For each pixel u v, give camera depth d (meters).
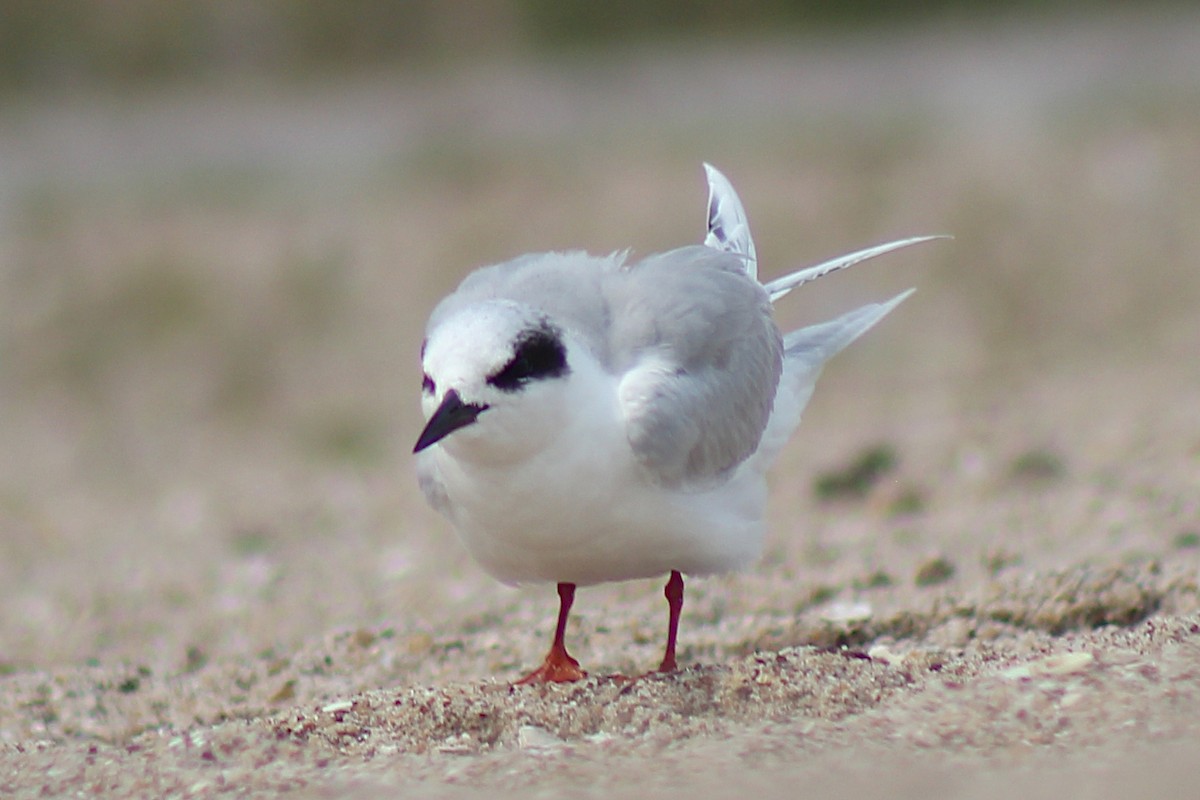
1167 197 23.81
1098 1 39.91
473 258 24.52
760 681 7.17
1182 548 9.88
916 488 12.58
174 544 13.85
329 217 27.02
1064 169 25.61
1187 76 31.72
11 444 19.64
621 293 7.63
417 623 9.89
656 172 27.81
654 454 7.15
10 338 23.33
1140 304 19.84
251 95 37.16
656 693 7.22
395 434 18.50
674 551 7.55
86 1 39.91
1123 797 5.66
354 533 13.55
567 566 7.53
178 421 20.17
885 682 7.14
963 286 21.27
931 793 5.85
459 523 7.59
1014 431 14.05
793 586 9.88
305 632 10.27
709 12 41.00
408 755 6.90
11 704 9.04
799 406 8.69
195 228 27.02
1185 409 14.30
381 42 39.88
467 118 33.28
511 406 6.78
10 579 12.92
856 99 32.75
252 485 16.39
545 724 7.13
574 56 39.25
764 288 8.59
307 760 6.93
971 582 9.50
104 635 10.88
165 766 6.90
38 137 34.34
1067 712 6.55
